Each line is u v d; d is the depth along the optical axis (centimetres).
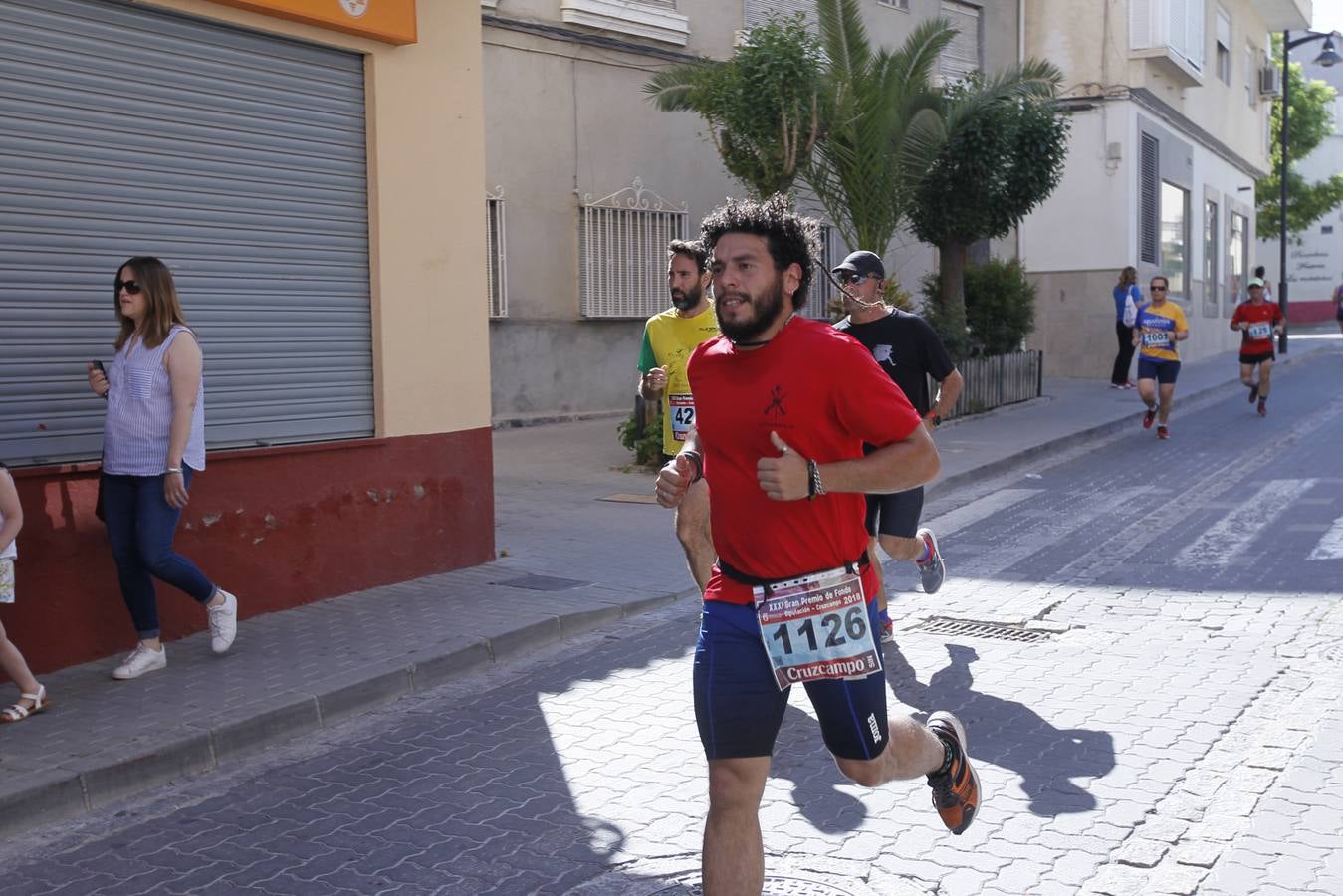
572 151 1675
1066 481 1244
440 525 838
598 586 802
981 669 624
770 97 1456
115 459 603
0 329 609
